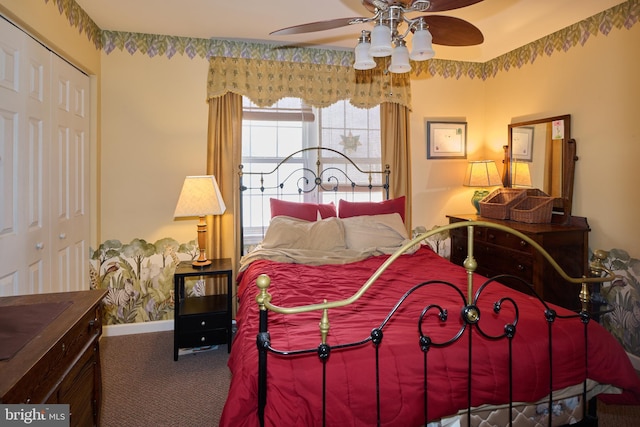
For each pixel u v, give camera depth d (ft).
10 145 6.09
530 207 10.39
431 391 4.24
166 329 10.39
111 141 9.83
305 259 8.59
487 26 9.51
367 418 4.04
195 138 10.32
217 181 10.28
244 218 10.96
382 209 10.57
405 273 7.59
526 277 9.01
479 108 12.48
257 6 8.41
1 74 5.83
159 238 10.23
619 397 5.11
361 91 11.19
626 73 8.26
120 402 7.01
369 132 11.59
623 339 8.46
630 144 8.21
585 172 9.20
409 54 6.02
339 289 6.59
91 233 9.40
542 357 4.62
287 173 11.20
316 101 10.89
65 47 7.66
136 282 10.16
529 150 10.68
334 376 4.07
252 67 10.48
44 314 4.04
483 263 10.59
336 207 11.23
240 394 4.02
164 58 10.07
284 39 10.30
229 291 9.02
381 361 4.22
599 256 5.90
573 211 9.51
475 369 4.42
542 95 10.34
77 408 4.07
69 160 8.23
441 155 12.16
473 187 12.22
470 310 4.30
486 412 4.60
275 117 10.93
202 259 9.50
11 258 6.15
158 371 8.18
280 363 4.13
